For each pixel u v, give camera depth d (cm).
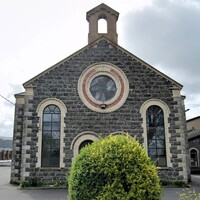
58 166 1833
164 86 1983
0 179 2461
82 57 2006
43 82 1944
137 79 1986
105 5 2291
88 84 1962
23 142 1833
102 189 713
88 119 1903
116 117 1914
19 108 2109
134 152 770
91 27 2261
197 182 2280
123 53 2030
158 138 1914
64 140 1859
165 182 1817
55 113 1917
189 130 4519
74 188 765
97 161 756
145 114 1928
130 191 702
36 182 1783
